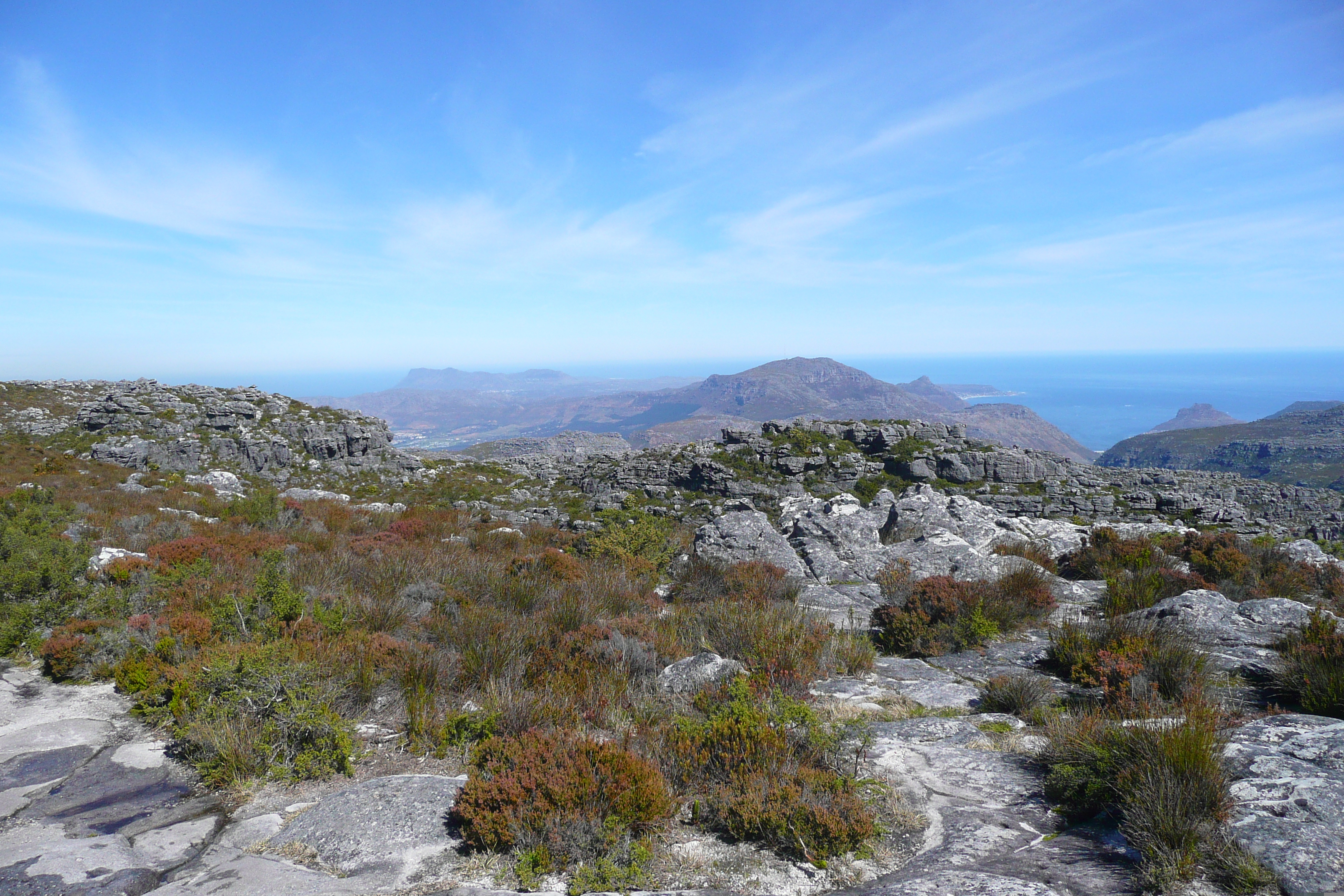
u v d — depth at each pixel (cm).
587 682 726
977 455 5366
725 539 1614
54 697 733
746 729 546
